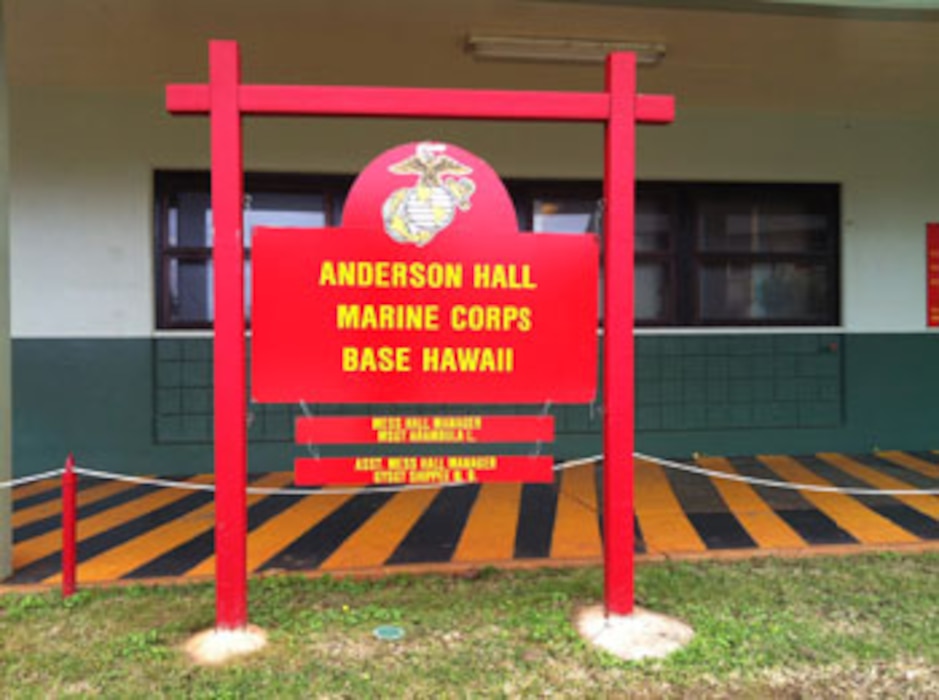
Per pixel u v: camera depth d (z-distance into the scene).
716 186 7.15
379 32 5.12
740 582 3.79
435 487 5.93
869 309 7.21
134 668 2.92
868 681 2.84
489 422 3.27
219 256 3.04
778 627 3.26
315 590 3.72
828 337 7.18
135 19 4.88
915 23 4.90
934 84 6.21
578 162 6.86
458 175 3.24
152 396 6.45
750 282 7.24
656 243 7.14
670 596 3.60
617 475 3.21
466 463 3.27
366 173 3.21
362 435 3.24
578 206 7.04
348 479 3.22
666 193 7.13
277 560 4.23
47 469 6.32
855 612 3.43
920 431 7.27
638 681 2.84
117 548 4.44
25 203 6.28
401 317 3.22
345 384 3.20
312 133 6.59
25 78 6.03
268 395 3.17
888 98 6.61
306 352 3.18
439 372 3.24
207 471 6.48
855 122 7.14
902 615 3.39
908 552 4.25
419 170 3.23
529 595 3.64
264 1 4.62
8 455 3.94
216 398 3.07
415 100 3.09
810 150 7.11
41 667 2.93
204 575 3.96
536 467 3.29
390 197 3.22
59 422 6.34
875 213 7.20
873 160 7.18
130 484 6.12
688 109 6.94
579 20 4.90
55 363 6.33
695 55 5.54
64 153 6.30
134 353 6.41
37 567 4.10
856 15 4.66
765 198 7.23
